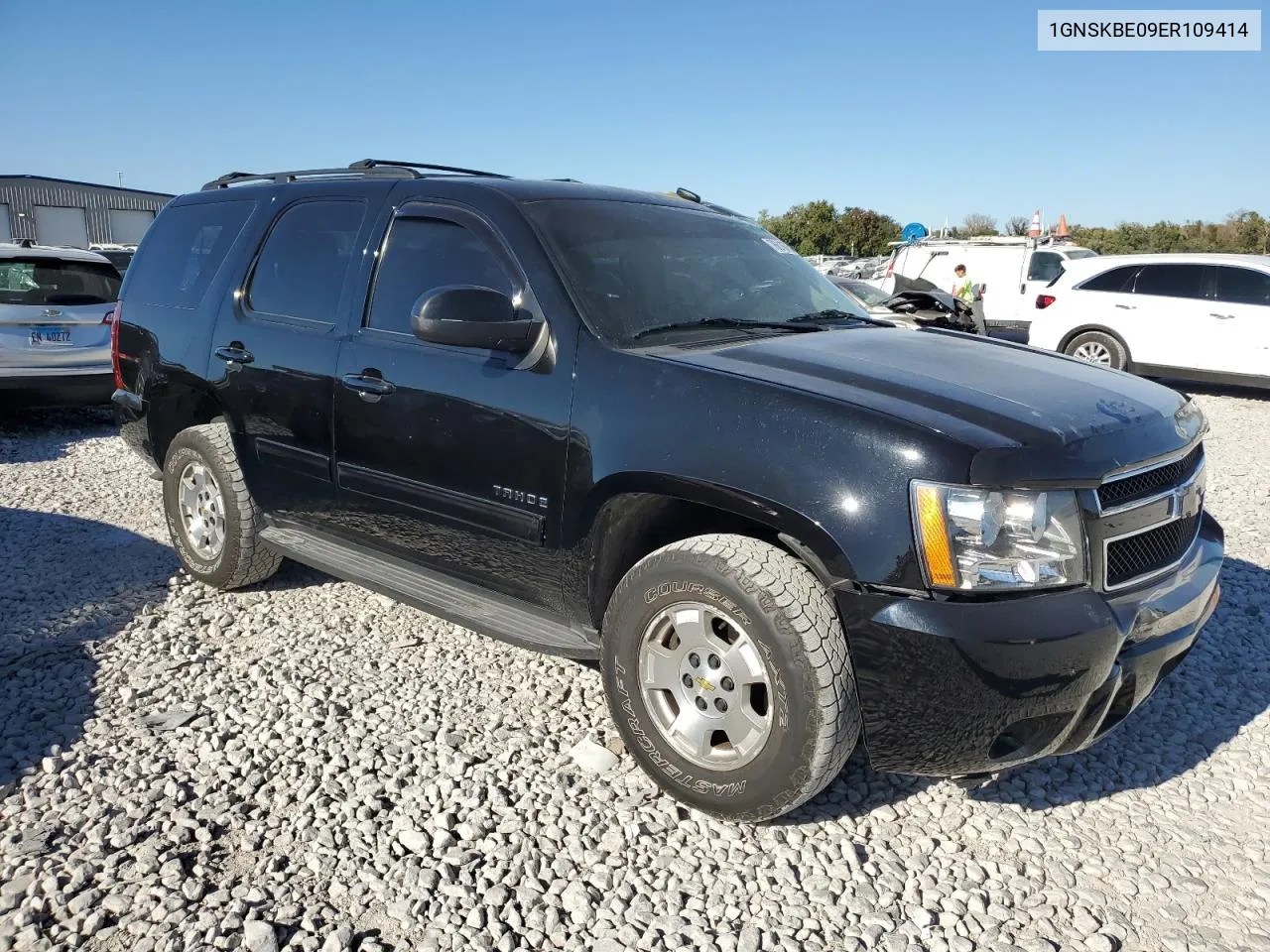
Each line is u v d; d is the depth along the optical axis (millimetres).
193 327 4562
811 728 2619
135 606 4547
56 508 6281
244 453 4309
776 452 2684
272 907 2531
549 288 3244
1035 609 2537
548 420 3125
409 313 3668
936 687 2510
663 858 2781
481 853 2785
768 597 2629
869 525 2551
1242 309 11367
